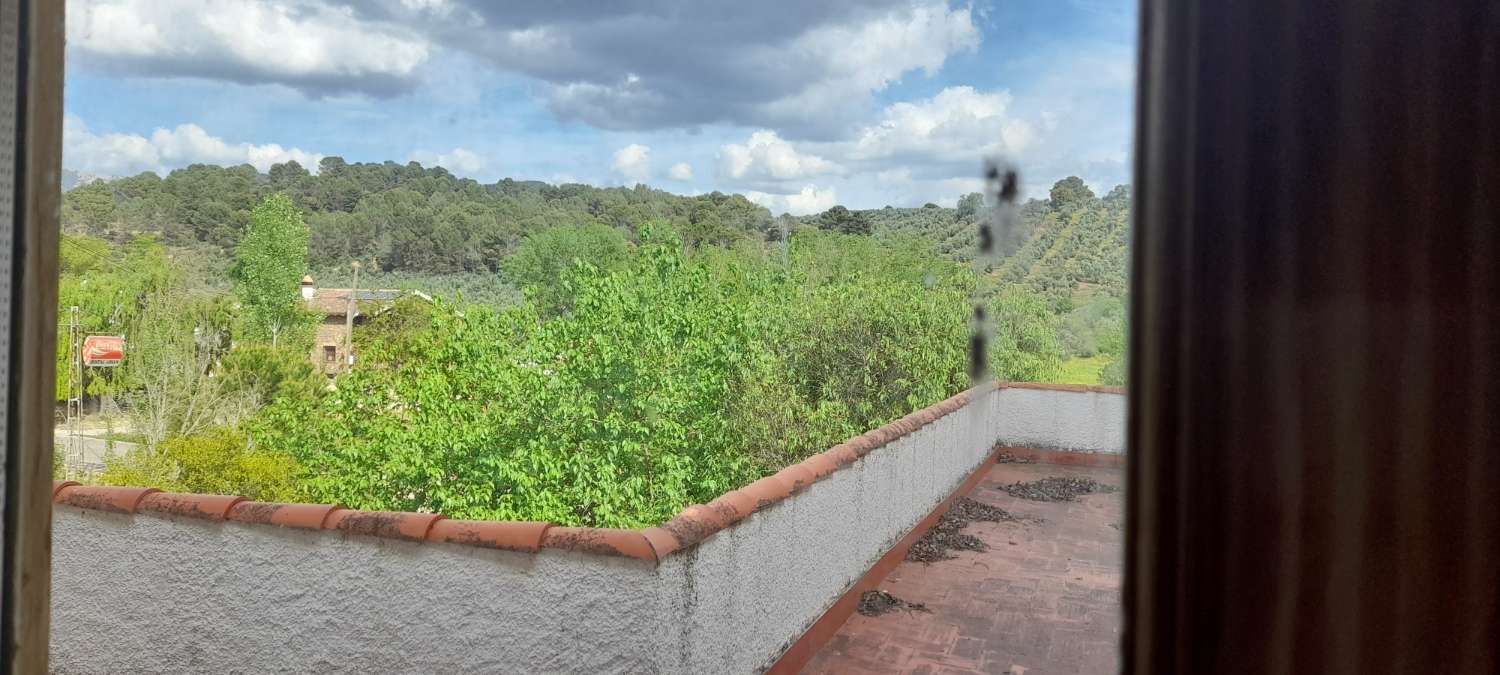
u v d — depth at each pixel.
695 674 4.27
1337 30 0.59
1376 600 0.58
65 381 21.95
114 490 5.05
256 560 4.68
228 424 25.84
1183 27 0.61
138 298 28.86
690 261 16.19
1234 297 0.60
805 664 5.58
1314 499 0.59
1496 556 0.57
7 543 1.02
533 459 13.57
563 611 4.06
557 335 15.02
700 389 13.58
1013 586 6.98
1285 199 0.59
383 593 4.41
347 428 15.52
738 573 4.74
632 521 13.08
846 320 12.52
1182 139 0.61
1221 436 0.60
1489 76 0.57
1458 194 0.57
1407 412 0.58
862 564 6.81
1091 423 10.45
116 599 4.99
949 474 9.41
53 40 1.06
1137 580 0.63
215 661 4.78
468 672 4.23
